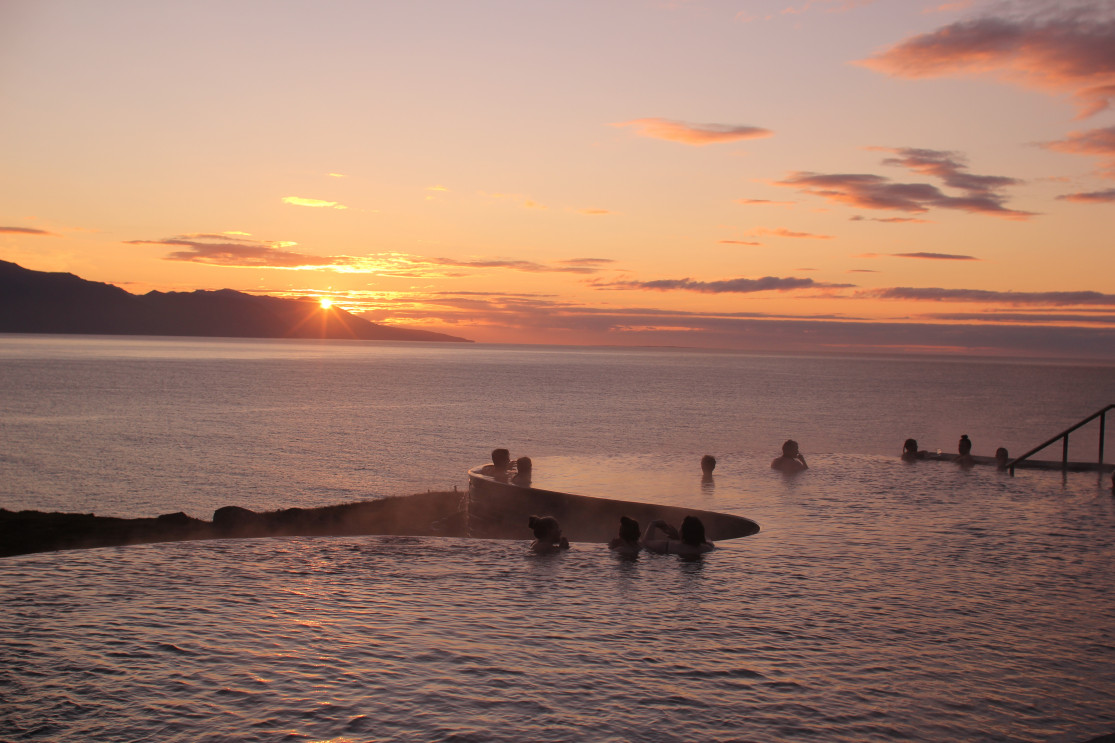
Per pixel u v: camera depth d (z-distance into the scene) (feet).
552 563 28.43
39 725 14.05
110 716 14.46
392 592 24.08
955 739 13.89
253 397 267.39
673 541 30.40
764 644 19.06
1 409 216.95
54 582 24.77
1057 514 37.81
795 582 25.41
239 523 43.73
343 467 121.08
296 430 172.24
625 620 21.09
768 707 15.17
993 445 148.46
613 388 340.39
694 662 17.74
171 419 195.42
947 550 30.04
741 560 28.58
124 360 539.70
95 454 135.85
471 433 166.61
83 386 304.91
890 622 20.97
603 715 14.67
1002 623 20.92
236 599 22.98
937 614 21.72
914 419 208.85
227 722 14.23
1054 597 23.53
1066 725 14.56
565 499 40.70
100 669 16.89
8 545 35.78
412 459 129.18
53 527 40.34
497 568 27.55
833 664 17.69
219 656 17.80
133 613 21.33
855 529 34.04
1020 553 29.58
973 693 16.03
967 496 43.06
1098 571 26.73
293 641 18.98
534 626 20.49
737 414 216.95
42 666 17.04
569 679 16.57
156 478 111.34
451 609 22.08
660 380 421.18
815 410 235.61
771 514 37.45
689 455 60.03
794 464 53.11
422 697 15.48
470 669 17.11
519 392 306.14
